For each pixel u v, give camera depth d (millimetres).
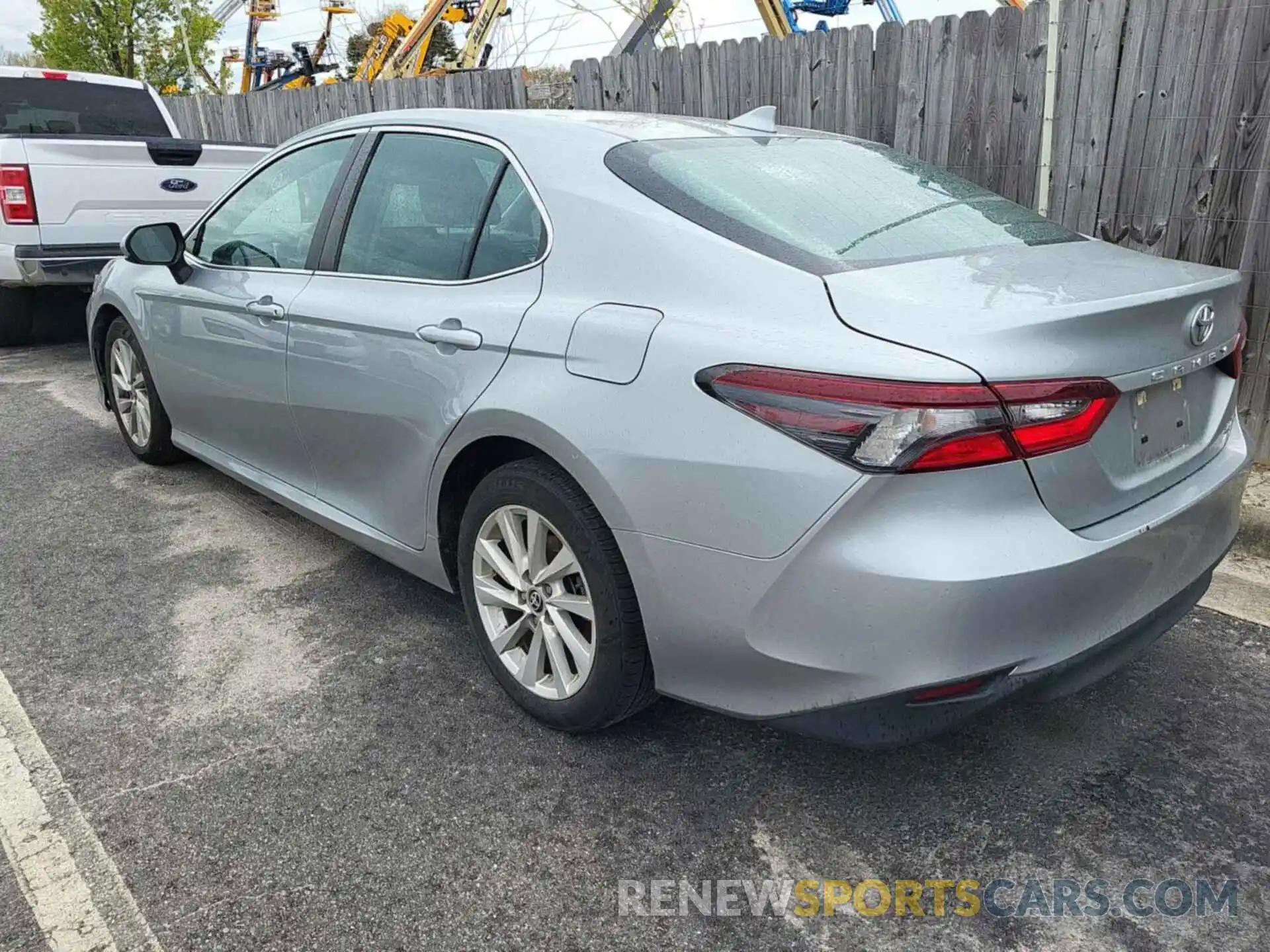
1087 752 2754
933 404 1949
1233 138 4246
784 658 2188
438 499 3002
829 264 2312
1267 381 4414
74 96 8523
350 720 2898
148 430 4898
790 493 2072
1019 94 4766
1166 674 3148
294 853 2363
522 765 2695
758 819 2494
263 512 4492
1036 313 2068
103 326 5117
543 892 2254
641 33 8289
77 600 3652
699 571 2252
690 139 2949
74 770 2662
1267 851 2379
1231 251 4363
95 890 2246
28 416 6133
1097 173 4625
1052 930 2152
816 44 5418
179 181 7484
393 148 3336
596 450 2379
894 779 2645
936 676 2031
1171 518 2326
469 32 18938
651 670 2570
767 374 2113
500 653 2912
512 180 2877
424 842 2402
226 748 2762
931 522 1998
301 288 3477
